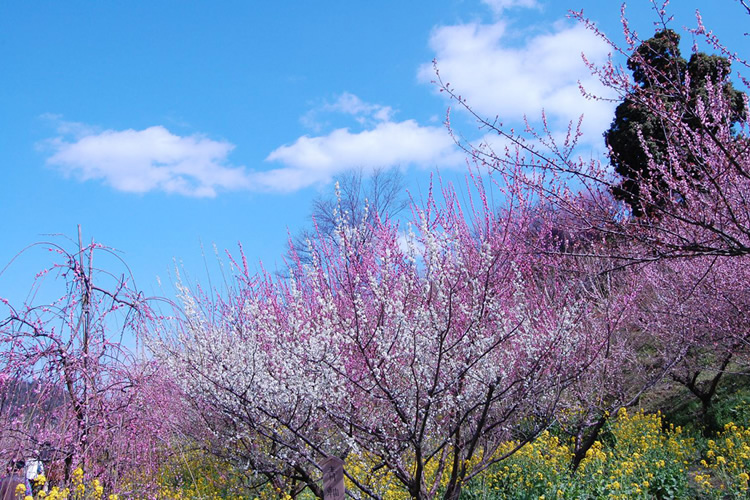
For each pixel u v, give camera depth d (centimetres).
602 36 418
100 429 513
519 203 601
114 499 480
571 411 884
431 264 543
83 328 530
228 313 755
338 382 569
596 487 667
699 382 1159
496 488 740
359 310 554
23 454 485
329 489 477
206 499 732
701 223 394
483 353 549
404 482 570
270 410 624
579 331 762
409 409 572
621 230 438
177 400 742
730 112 495
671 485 702
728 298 702
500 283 651
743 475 645
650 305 873
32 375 490
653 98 411
